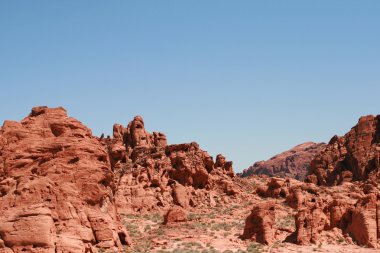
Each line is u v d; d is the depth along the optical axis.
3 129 75.19
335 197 88.88
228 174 112.25
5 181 68.31
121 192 100.06
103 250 66.50
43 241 59.78
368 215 75.69
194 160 106.44
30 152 72.50
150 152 110.94
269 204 77.56
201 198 102.81
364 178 111.06
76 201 67.62
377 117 118.12
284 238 78.44
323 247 73.69
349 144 118.56
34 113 78.88
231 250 73.44
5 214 62.03
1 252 59.53
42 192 65.62
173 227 86.00
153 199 100.06
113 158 109.56
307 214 76.62
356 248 73.44
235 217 93.38
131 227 88.06
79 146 72.69
